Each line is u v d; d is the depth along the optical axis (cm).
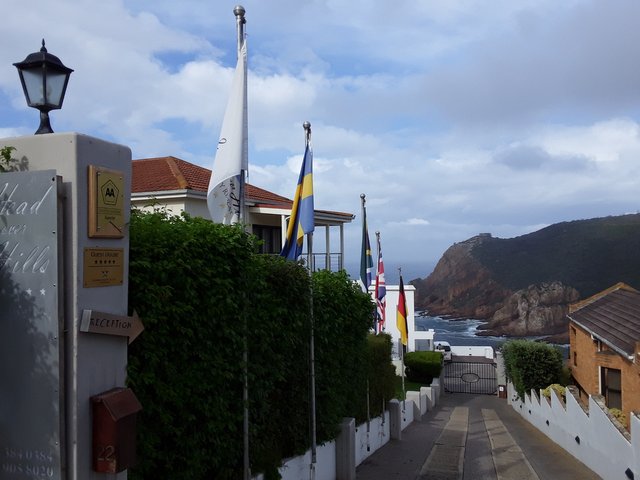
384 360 1666
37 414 415
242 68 816
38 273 415
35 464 416
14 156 435
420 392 2638
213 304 622
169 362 564
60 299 414
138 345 526
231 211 800
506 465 1449
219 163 800
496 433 2058
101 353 446
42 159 429
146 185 1786
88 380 431
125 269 469
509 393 3075
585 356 2227
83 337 426
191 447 610
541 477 1332
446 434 1973
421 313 14500
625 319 1964
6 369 421
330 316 1086
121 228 462
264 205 1998
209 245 620
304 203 1044
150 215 574
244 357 696
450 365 4575
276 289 844
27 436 417
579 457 1537
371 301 1364
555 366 2509
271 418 855
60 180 417
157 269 536
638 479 1104
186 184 1752
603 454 1324
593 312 2316
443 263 16512
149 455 546
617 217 15250
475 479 1277
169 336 562
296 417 942
